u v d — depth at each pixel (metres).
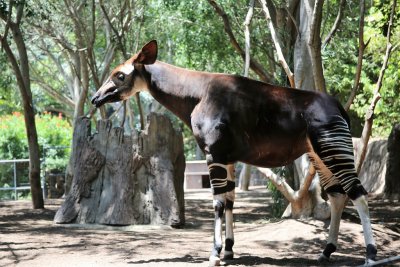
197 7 16.91
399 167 16.48
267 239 8.93
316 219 9.86
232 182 6.95
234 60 19.52
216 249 6.62
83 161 10.98
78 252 7.82
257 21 16.75
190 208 15.33
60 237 9.27
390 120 21.94
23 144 19.78
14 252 7.84
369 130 8.23
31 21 19.45
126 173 10.77
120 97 7.15
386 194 16.70
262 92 6.64
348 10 17.53
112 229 10.41
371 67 20.20
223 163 6.61
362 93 22.05
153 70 7.09
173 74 7.01
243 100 6.61
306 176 9.74
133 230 10.36
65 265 6.93
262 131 6.55
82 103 20.05
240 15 16.66
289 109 6.51
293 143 6.55
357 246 8.64
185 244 8.57
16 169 19.31
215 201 6.62
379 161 19.30
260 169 10.30
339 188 6.76
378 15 12.54
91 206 10.82
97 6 20.64
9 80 21.55
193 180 27.38
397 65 18.67
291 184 11.79
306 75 10.48
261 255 7.64
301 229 9.20
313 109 6.43
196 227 11.04
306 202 10.04
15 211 13.54
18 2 13.62
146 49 6.98
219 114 6.61
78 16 18.20
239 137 6.61
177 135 11.30
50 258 7.39
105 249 8.05
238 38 18.41
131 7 18.30
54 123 21.59
